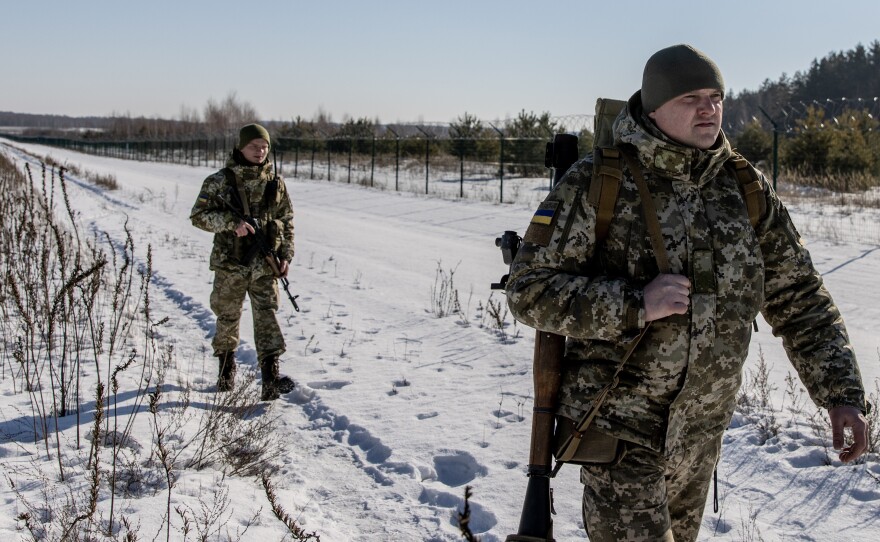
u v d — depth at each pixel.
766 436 4.79
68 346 6.91
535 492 2.35
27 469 4.31
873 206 19.25
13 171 24.39
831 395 2.41
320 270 11.80
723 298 2.34
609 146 2.48
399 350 7.22
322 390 6.02
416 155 43.06
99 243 13.86
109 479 4.07
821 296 2.51
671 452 2.36
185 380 6.23
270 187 5.90
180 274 11.18
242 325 8.13
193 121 124.31
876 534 3.59
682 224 2.33
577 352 2.46
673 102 2.31
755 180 2.46
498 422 5.22
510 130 34.91
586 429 2.36
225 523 3.61
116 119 132.00
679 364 2.30
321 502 4.21
